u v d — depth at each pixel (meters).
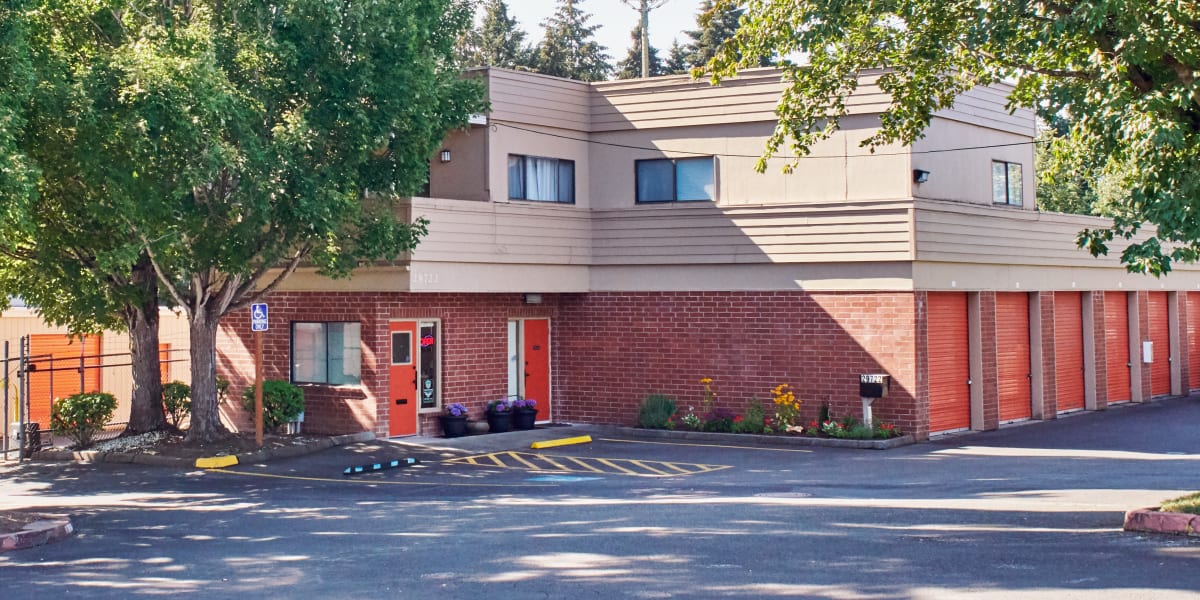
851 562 10.95
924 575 10.29
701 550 11.72
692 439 24.22
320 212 18.61
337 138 19.33
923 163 23.62
